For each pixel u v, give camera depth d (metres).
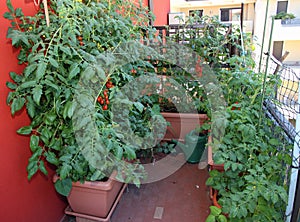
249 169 1.34
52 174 1.64
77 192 1.55
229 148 1.48
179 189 2.07
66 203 1.82
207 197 1.96
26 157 1.41
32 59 1.09
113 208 1.70
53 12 1.44
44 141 1.30
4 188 1.26
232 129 1.53
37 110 1.34
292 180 1.31
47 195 1.60
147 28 2.16
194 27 2.65
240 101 1.72
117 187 1.75
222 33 2.62
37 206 1.51
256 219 1.27
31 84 1.09
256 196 1.22
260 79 1.67
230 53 2.52
